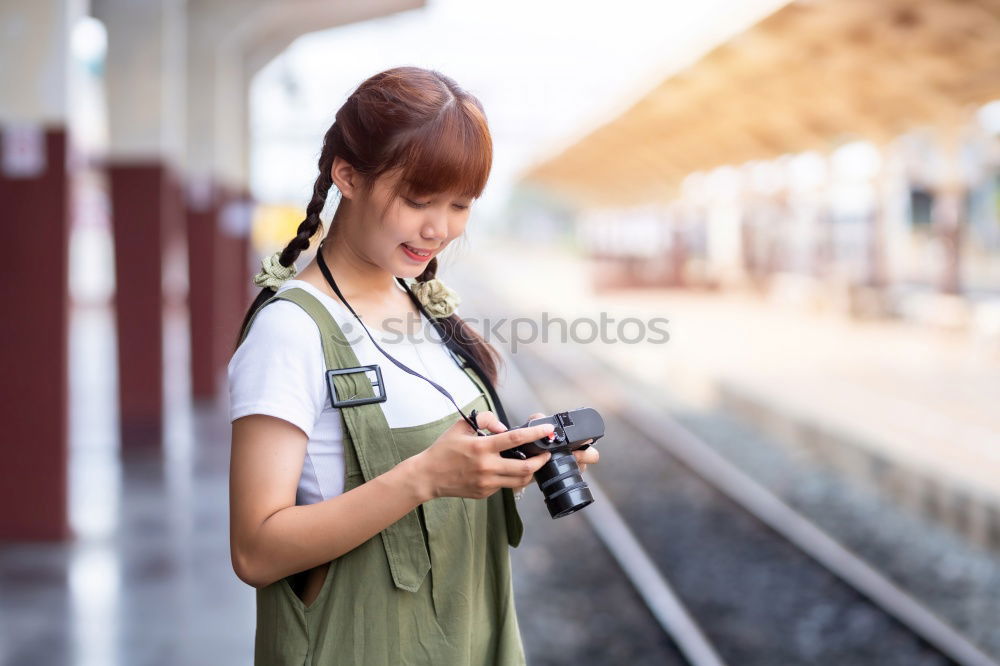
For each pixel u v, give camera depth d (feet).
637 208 113.39
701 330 65.92
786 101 53.88
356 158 4.38
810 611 16.89
